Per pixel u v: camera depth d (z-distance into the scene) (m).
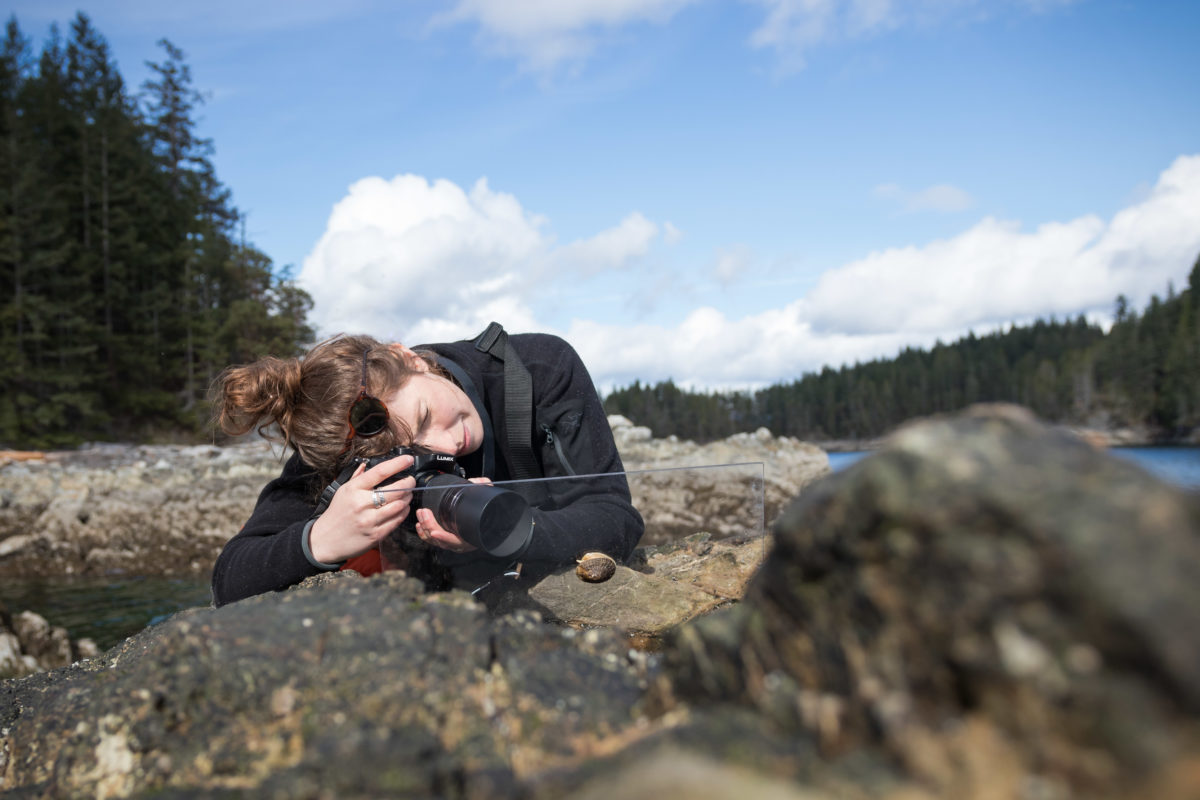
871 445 0.67
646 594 1.32
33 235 24.72
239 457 12.16
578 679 0.80
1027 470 0.50
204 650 0.83
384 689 0.76
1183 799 0.39
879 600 0.53
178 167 39.69
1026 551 0.47
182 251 29.70
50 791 0.81
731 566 1.48
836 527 0.56
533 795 0.59
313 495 1.72
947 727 0.48
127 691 0.85
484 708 0.75
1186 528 0.44
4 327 23.92
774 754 0.54
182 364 28.38
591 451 2.09
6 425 21.64
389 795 0.60
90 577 7.36
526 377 2.03
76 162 28.70
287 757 0.73
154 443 25.53
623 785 0.53
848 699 0.54
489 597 1.31
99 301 26.56
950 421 0.58
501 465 2.05
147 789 0.75
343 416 1.59
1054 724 0.44
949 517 0.50
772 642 0.62
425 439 1.67
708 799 0.49
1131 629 0.41
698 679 0.69
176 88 40.00
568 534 1.34
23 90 27.94
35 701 1.25
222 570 1.55
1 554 7.79
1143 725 0.41
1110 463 0.50
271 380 1.67
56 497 8.94
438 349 2.07
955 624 0.49
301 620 0.86
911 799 0.47
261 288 31.11
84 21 31.48
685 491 1.65
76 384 23.58
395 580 0.94
